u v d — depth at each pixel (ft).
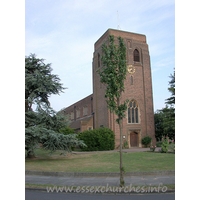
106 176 40.14
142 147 115.55
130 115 117.50
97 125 130.00
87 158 70.74
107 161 61.21
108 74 35.88
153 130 119.85
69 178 39.52
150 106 121.49
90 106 152.05
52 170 47.09
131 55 122.83
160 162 55.06
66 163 59.21
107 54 36.55
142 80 123.24
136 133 118.32
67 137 66.23
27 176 41.83
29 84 69.67
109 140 104.99
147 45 128.98
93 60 142.20
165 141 81.10
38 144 63.21
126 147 110.93
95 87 135.44
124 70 36.11
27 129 60.39
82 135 106.63
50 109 70.79
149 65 126.31
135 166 49.83
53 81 73.15
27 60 73.67
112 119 112.78
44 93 72.49
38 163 59.47
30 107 72.90
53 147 64.64
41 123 69.92
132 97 118.52
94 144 104.32
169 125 110.32
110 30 121.60
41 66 74.02
